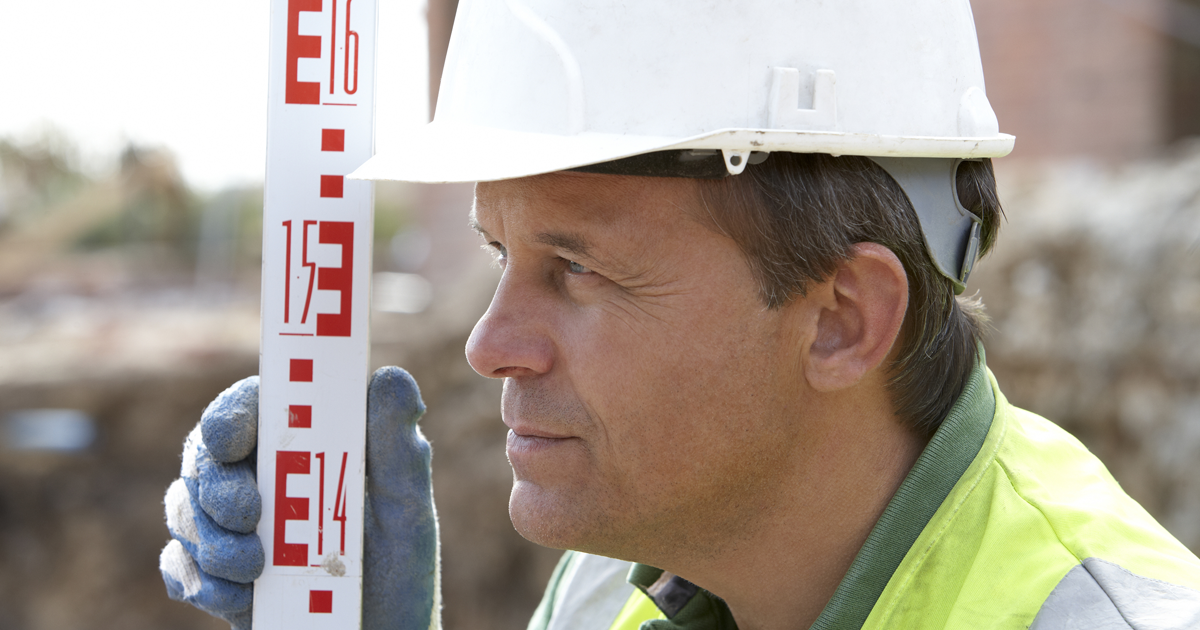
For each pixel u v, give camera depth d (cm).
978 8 666
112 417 708
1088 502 92
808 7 85
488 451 572
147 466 704
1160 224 426
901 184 89
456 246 827
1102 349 422
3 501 694
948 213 93
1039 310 441
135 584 688
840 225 87
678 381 86
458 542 563
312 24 95
